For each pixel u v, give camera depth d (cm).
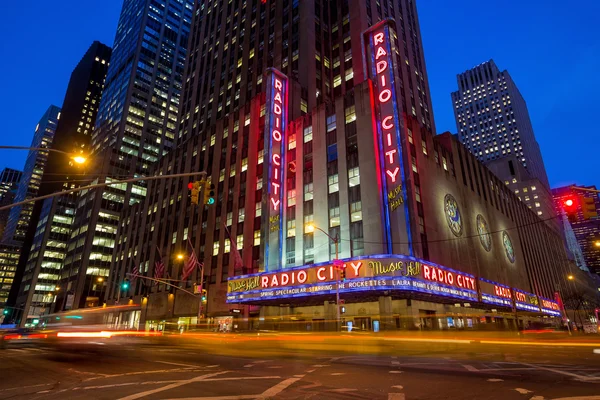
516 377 1234
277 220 5016
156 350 2606
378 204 4203
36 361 1891
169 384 1177
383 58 4731
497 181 7750
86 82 18275
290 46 7188
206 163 7131
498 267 6297
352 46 6981
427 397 954
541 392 984
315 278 3909
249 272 5438
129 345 3219
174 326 6281
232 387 1117
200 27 10200
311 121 5338
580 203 1770
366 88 4803
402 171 4175
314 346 2952
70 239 12094
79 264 10819
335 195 4669
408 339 2955
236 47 8550
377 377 1280
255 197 5809
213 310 5744
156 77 13938
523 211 8775
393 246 4006
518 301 5744
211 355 2208
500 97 19725
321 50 7138
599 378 1184
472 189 6272
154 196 8294
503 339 3228
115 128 12744
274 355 2212
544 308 6844
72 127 17025
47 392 1075
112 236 11262
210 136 7338
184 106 9419
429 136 5425
